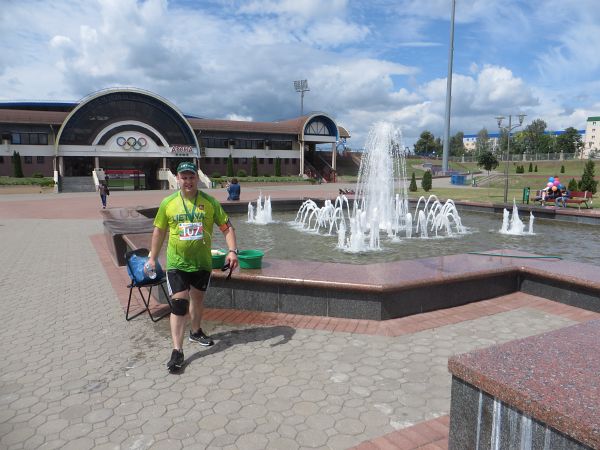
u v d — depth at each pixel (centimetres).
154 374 362
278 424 290
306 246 921
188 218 374
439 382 345
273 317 488
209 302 521
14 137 3822
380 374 358
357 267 544
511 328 456
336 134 5203
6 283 665
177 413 304
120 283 658
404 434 279
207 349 407
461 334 440
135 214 1100
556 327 458
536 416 170
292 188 3959
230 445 269
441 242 975
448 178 5028
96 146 3938
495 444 195
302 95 5891
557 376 188
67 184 3662
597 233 1116
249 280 503
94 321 491
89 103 3847
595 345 221
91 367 377
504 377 188
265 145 4991
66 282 668
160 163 4388
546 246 932
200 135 4656
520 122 1878
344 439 275
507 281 562
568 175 4644
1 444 274
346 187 4144
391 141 1463
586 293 505
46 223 1469
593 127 12112
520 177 4459
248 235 1084
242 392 331
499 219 1413
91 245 1016
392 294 477
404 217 1438
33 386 345
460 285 522
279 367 371
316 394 328
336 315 487
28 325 480
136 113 4059
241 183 4269
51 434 283
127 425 291
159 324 479
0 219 1611
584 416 157
